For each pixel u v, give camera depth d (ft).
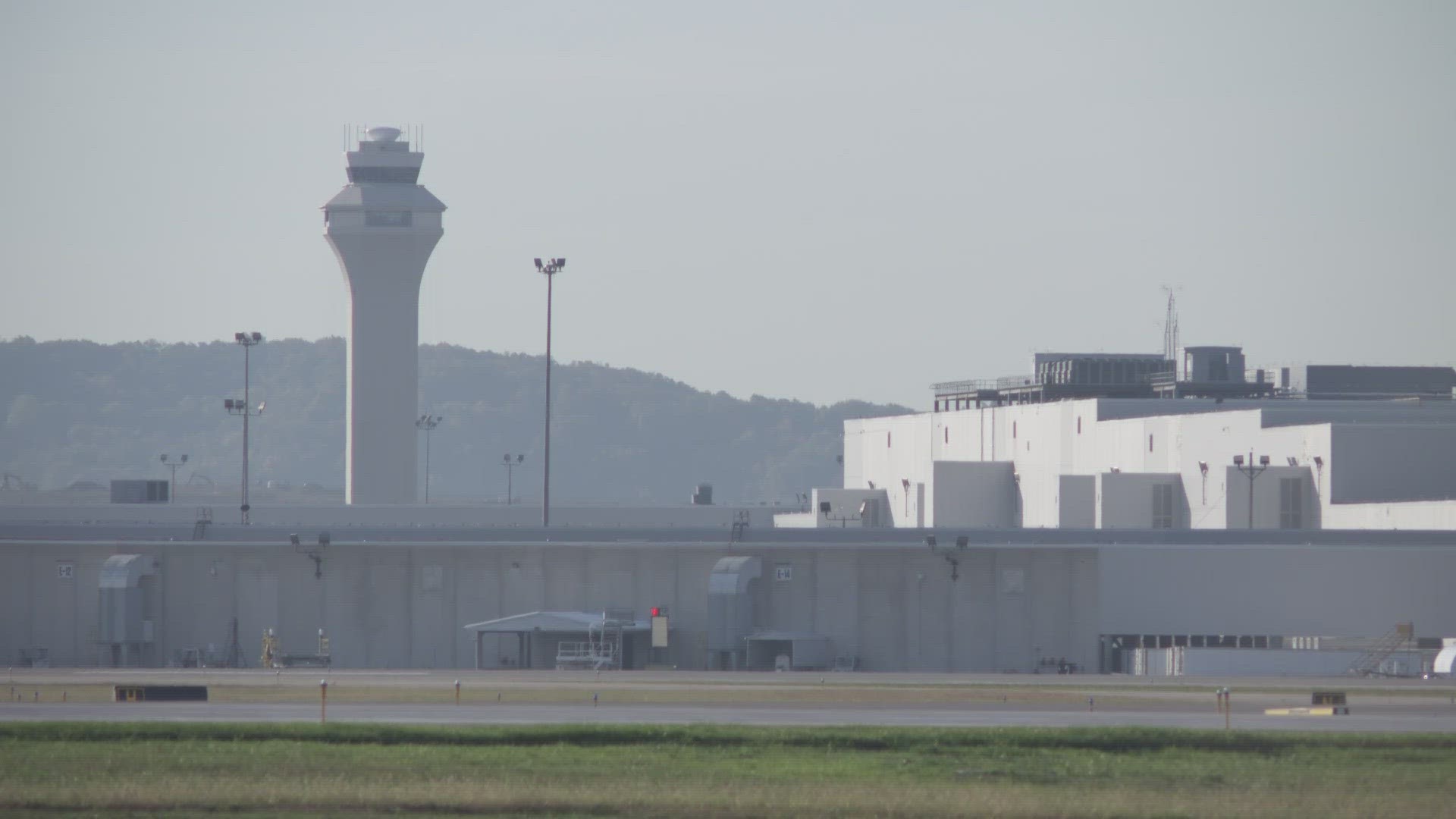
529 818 586.45
